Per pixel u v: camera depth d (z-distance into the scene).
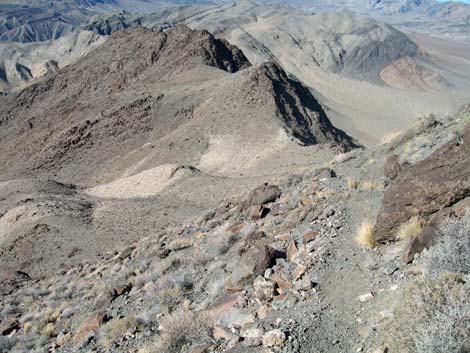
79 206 45.91
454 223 6.64
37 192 54.06
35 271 34.12
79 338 12.20
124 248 24.64
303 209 12.51
